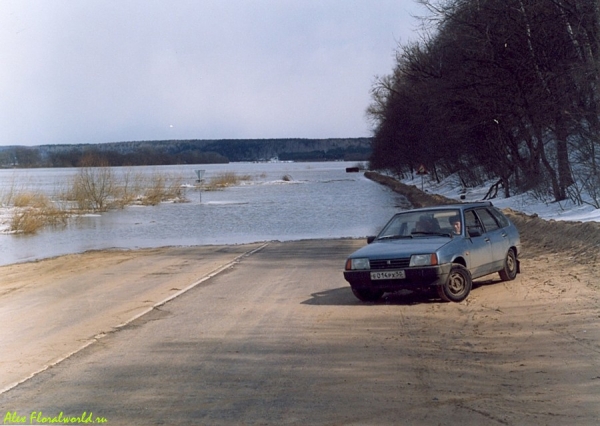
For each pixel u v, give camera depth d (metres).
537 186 27.67
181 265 17.28
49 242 26.48
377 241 11.31
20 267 18.44
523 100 23.94
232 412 5.67
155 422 5.51
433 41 33.12
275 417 5.50
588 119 22.02
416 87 41.44
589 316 8.76
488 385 6.19
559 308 9.41
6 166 143.38
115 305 11.52
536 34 22.62
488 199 35.12
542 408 5.50
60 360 7.78
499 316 9.23
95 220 36.75
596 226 14.54
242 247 21.80
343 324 9.20
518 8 23.33
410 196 49.56
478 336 8.16
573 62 21.64
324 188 70.88
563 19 21.38
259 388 6.35
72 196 45.97
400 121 61.94
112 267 17.47
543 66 22.98
